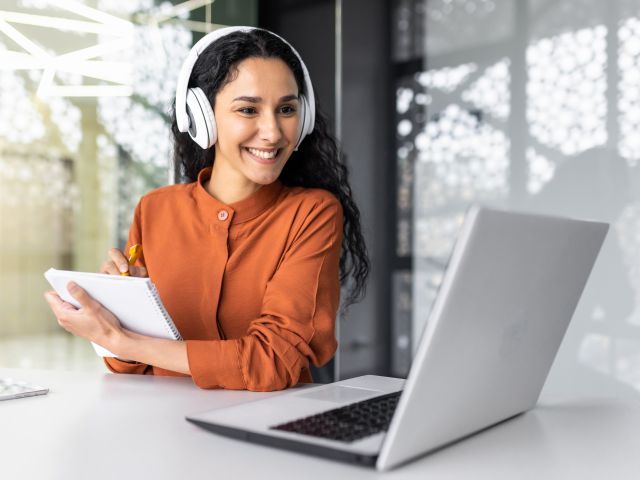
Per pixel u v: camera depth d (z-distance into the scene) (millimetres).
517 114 3617
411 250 4008
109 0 3811
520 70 3604
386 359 4055
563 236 964
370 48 4074
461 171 3822
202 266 1630
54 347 3639
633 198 3250
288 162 1828
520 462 892
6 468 858
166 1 3977
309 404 1088
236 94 1498
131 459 888
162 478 820
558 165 3479
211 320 1611
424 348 794
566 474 850
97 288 1300
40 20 3643
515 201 3629
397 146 4059
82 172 3727
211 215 1641
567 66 3447
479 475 841
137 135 3875
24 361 3574
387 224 4066
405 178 4035
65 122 3693
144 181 3883
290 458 891
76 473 839
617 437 1010
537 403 1226
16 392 1227
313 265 1540
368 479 820
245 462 874
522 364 1029
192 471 844
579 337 3418
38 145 3627
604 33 3320
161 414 1115
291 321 1427
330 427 954
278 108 1528
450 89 3863
